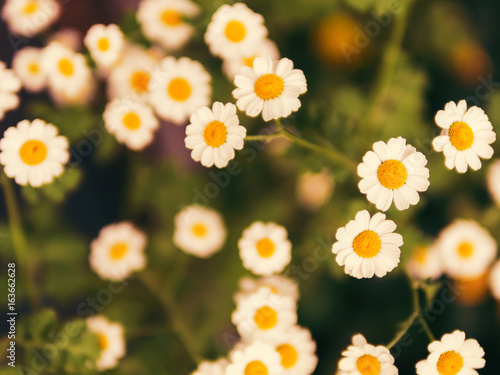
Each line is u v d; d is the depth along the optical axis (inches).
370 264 12.9
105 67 15.1
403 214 14.6
